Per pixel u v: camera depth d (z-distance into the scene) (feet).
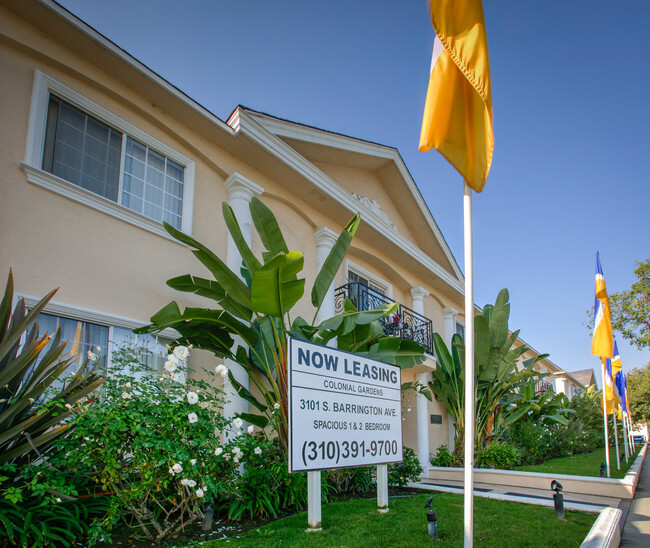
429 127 13.19
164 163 26.86
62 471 15.21
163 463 14.60
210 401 18.22
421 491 30.01
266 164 31.35
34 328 16.31
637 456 63.16
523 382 51.24
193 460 15.14
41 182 20.35
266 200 32.94
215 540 15.53
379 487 20.84
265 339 24.25
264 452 20.89
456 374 44.57
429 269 48.39
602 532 18.40
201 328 22.98
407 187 45.93
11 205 19.27
